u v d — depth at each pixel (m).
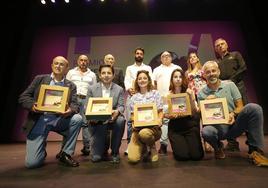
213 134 2.40
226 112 2.38
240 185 1.62
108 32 5.76
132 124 2.64
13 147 4.12
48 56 5.66
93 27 5.80
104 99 2.52
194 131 2.62
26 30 5.81
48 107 2.32
